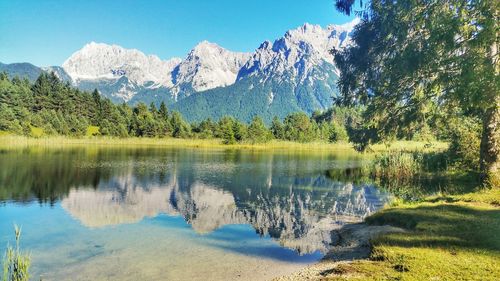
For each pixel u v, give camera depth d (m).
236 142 110.62
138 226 17.28
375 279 8.65
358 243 13.70
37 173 34.66
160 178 34.41
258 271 11.35
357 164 51.34
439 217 14.62
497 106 18.11
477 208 15.94
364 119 29.00
